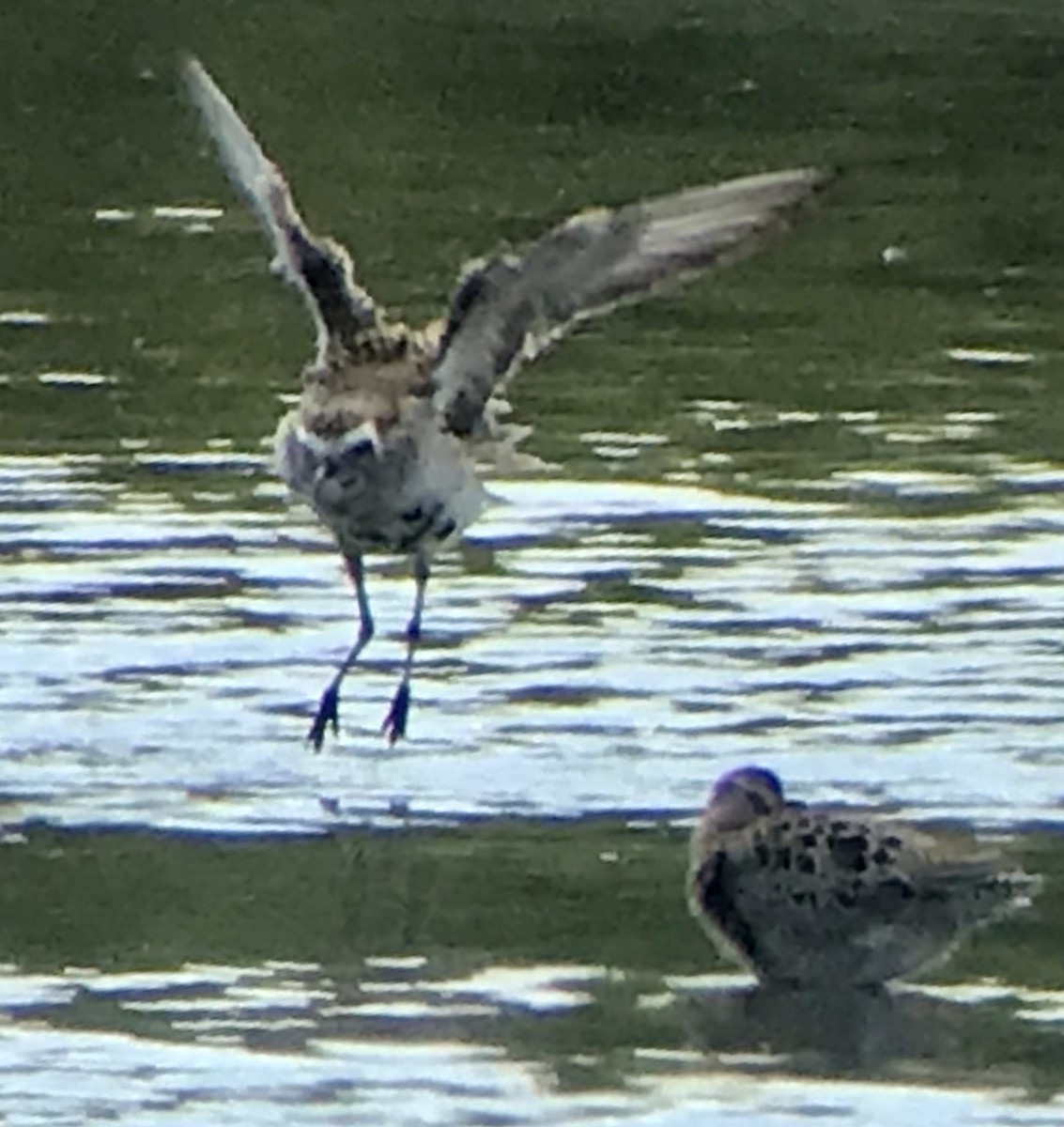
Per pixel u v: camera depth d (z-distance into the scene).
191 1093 12.31
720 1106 12.24
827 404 22.48
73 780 15.45
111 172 27.89
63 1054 12.67
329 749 15.88
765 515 19.86
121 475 20.42
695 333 24.19
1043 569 18.78
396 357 13.74
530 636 17.56
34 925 13.86
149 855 14.65
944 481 20.67
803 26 32.78
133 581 18.31
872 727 16.16
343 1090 12.35
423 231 26.28
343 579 18.44
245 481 20.33
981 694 16.66
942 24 32.97
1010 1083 12.49
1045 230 27.22
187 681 16.80
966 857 13.55
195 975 13.45
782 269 25.97
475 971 13.52
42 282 24.86
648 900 14.20
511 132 29.28
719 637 17.58
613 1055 12.70
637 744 15.95
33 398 22.06
